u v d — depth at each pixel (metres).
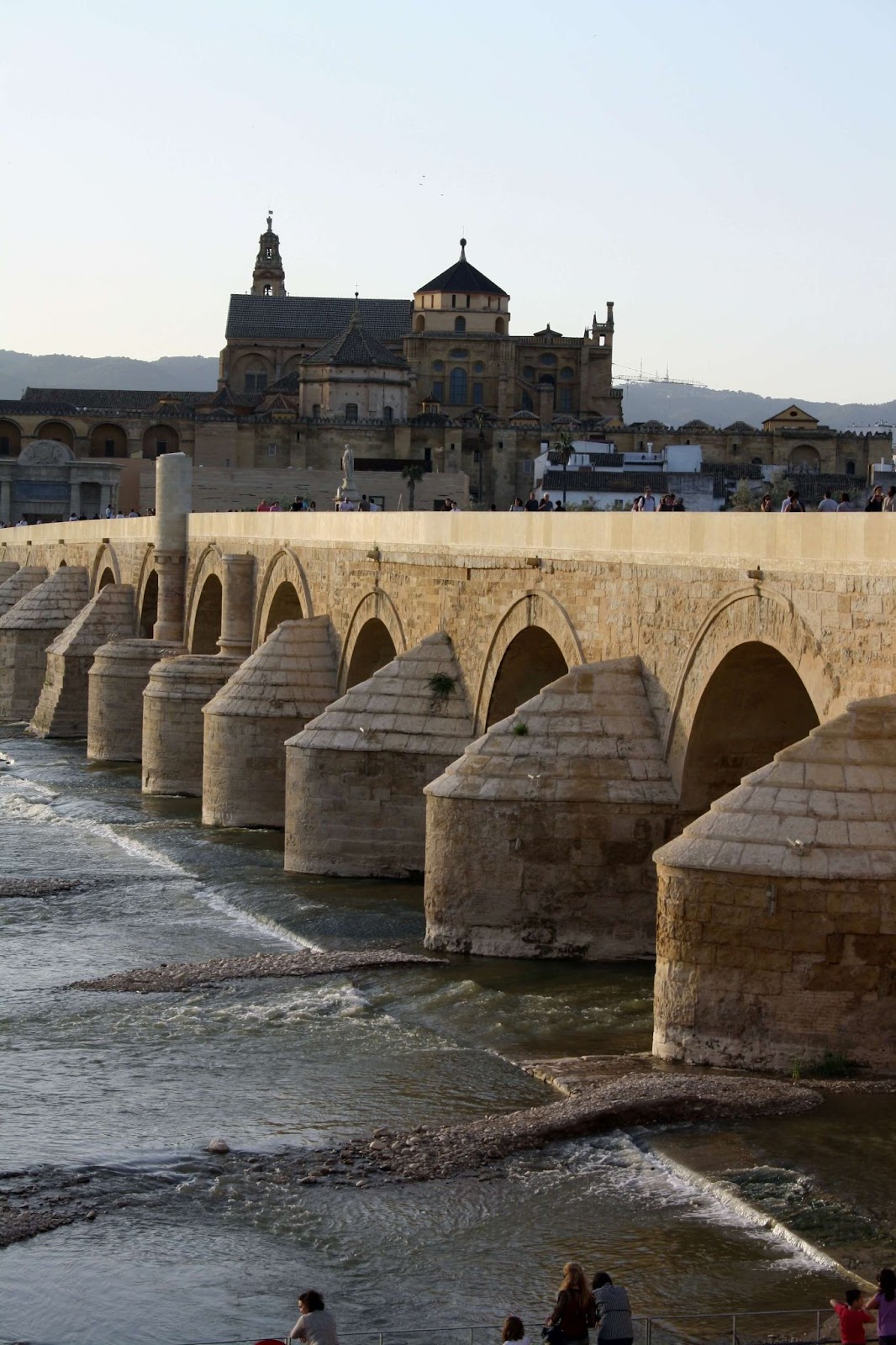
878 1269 26.83
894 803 35.12
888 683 35.78
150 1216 30.70
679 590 44.69
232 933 52.12
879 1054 34.34
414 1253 28.94
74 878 60.53
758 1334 25.25
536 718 47.28
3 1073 38.56
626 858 46.06
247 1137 34.28
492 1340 26.03
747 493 185.00
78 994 45.22
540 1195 30.58
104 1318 27.25
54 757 95.94
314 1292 25.47
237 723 70.06
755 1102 33.12
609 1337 24.86
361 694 59.47
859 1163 30.44
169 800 78.56
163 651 93.81
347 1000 43.62
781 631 39.69
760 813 35.41
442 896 47.62
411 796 58.03
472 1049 39.28
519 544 54.06
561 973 45.16
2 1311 27.53
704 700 43.84
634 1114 32.94
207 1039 40.84
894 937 34.28
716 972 35.47
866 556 36.53
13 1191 31.86
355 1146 33.47
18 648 118.81
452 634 58.81
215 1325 26.97
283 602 79.94
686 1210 29.64
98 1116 35.69
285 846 60.34
